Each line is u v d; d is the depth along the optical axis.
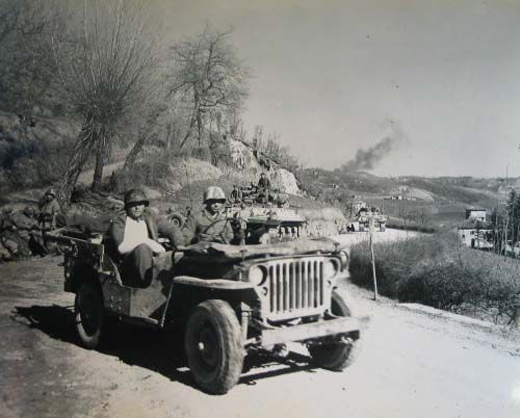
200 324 4.21
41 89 16.75
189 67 15.38
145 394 4.16
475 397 4.37
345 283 10.71
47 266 9.90
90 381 4.43
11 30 15.59
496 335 6.59
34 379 4.43
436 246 11.64
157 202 16.03
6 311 6.62
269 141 25.41
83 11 14.66
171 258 4.55
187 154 20.78
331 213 20.14
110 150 16.45
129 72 14.55
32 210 11.59
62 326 6.06
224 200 5.43
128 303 4.84
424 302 9.07
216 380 4.04
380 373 4.87
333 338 4.54
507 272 8.80
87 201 14.97
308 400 4.12
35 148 16.19
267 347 4.25
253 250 4.11
